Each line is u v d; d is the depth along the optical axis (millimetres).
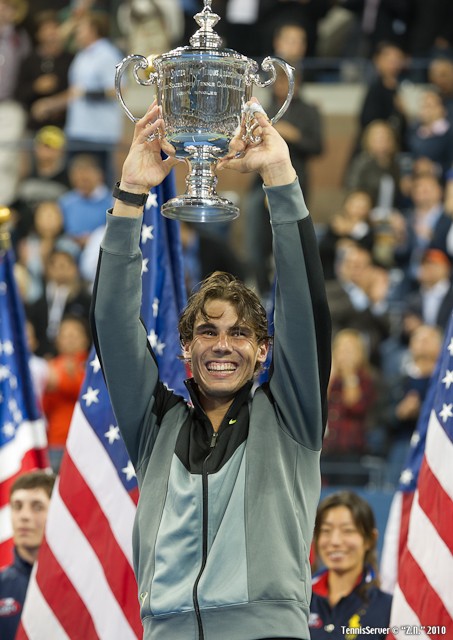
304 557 6738
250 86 7180
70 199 21922
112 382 7246
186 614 6566
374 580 10953
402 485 11195
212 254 20625
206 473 6863
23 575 11375
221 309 7094
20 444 11508
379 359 19469
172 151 7047
